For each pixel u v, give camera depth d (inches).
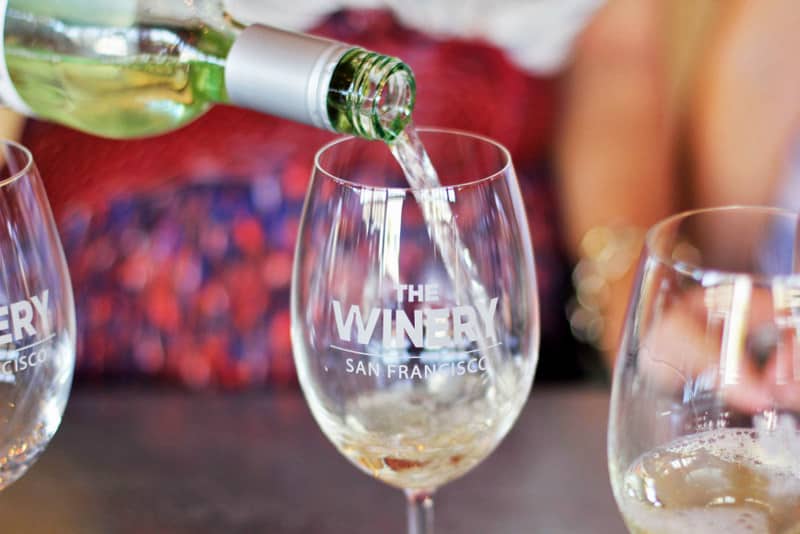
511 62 57.9
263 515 32.1
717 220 27.0
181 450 35.4
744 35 67.9
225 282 56.1
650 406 21.7
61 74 27.6
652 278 21.5
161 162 54.6
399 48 56.6
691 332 21.3
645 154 62.0
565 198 63.1
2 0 26.1
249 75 23.2
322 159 25.0
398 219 23.0
